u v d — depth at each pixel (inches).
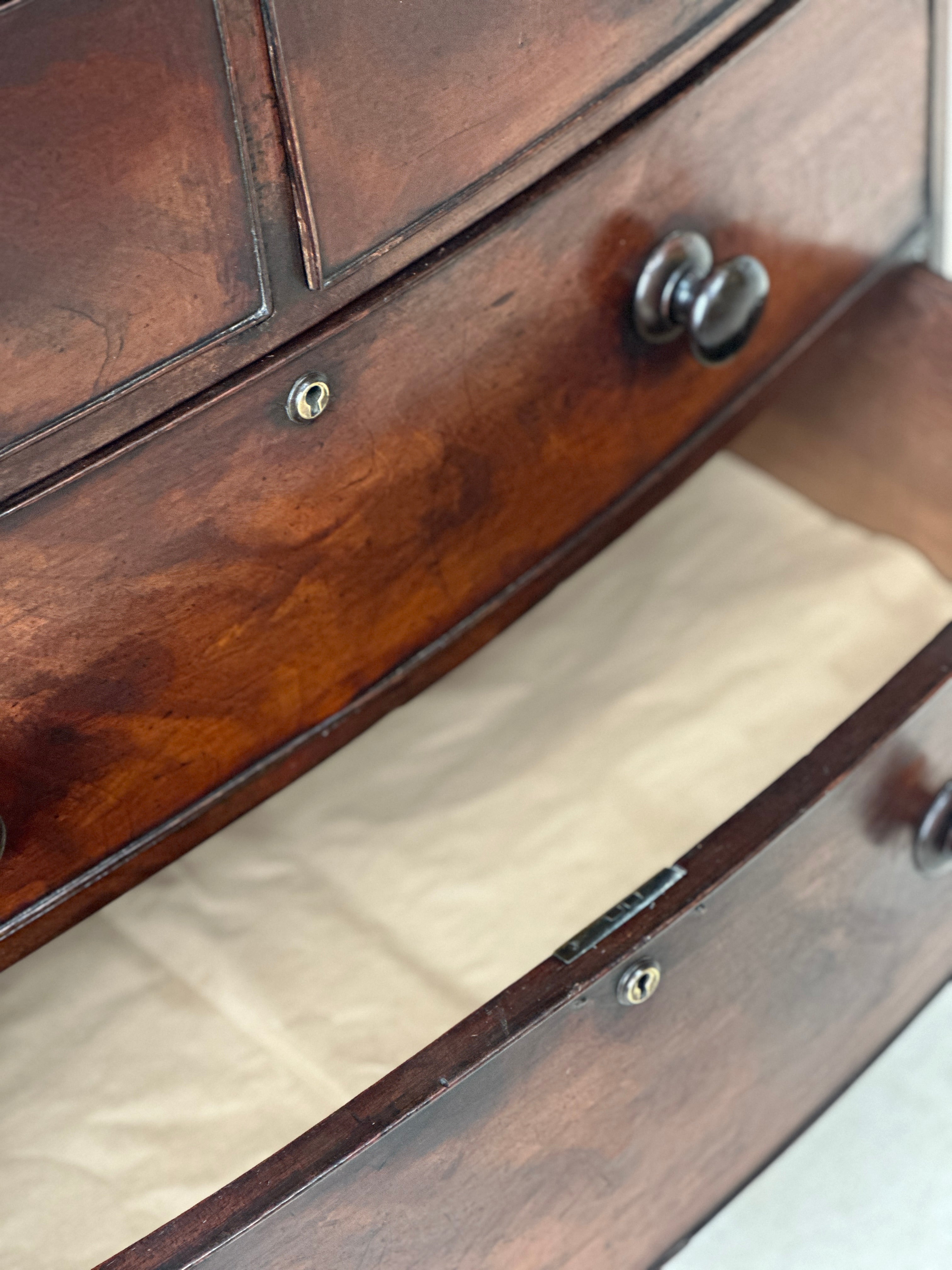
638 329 26.6
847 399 36.5
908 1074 33.4
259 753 24.3
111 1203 25.5
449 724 33.2
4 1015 27.9
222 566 21.7
